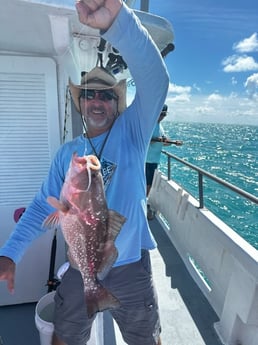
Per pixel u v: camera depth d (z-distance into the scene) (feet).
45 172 8.41
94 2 3.51
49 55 7.89
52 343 5.98
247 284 7.55
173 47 6.50
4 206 8.36
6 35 6.28
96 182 3.81
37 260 8.82
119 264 5.17
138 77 4.31
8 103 7.91
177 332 8.41
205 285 10.22
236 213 24.66
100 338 7.09
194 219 11.64
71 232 3.81
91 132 5.12
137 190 5.08
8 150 8.14
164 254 12.66
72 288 5.43
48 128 8.23
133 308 5.41
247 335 7.67
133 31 3.74
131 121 5.07
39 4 4.60
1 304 8.95
